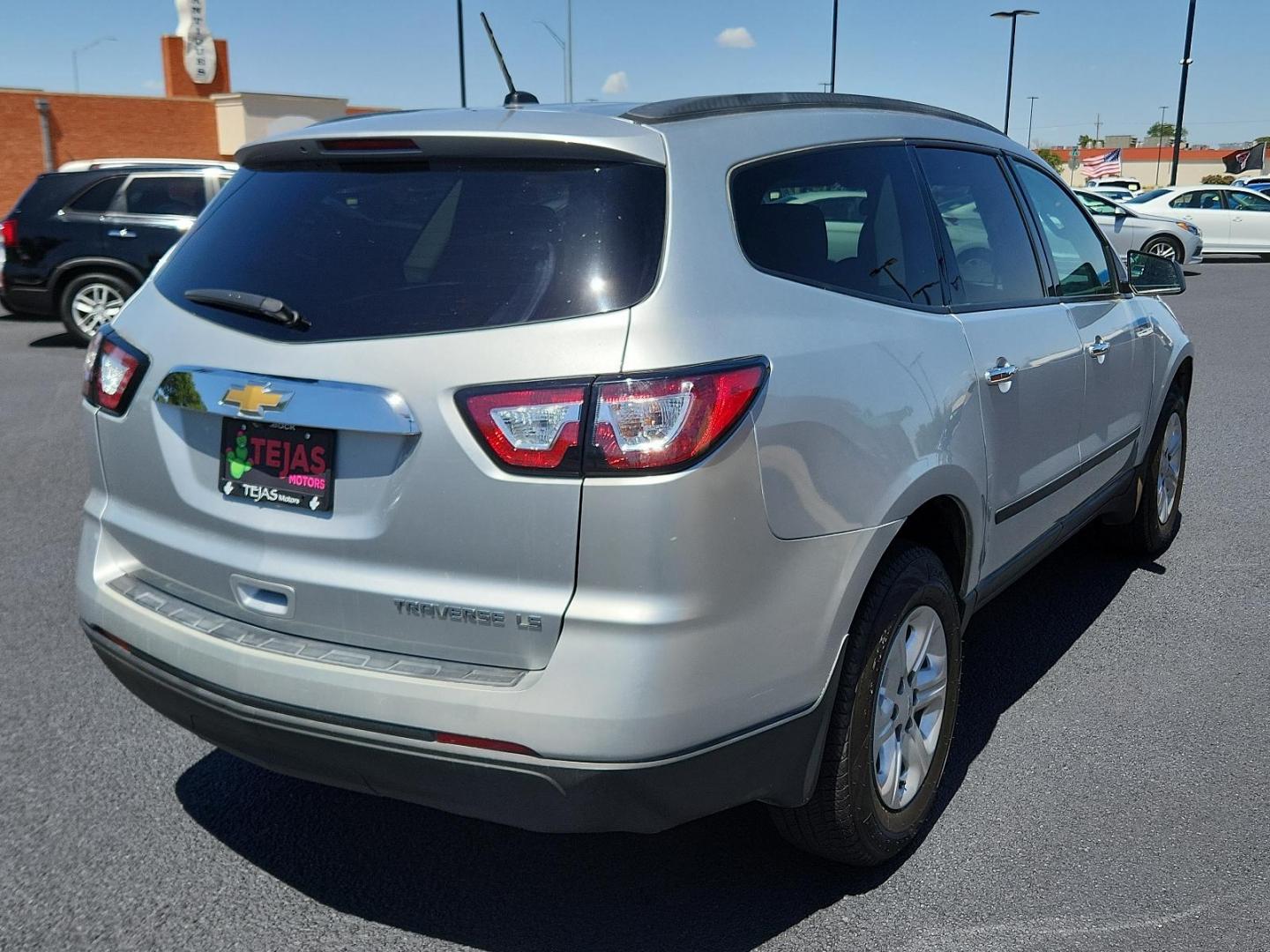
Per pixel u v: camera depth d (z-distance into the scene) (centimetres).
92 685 404
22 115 2908
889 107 332
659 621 220
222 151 3209
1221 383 982
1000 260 361
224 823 318
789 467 239
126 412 276
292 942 266
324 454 242
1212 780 335
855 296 279
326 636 245
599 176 240
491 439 222
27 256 1221
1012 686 402
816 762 258
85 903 280
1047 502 381
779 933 268
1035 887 284
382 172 261
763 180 265
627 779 223
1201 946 261
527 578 225
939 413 290
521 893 286
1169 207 2384
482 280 234
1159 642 438
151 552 276
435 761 229
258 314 251
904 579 277
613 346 221
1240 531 575
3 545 560
